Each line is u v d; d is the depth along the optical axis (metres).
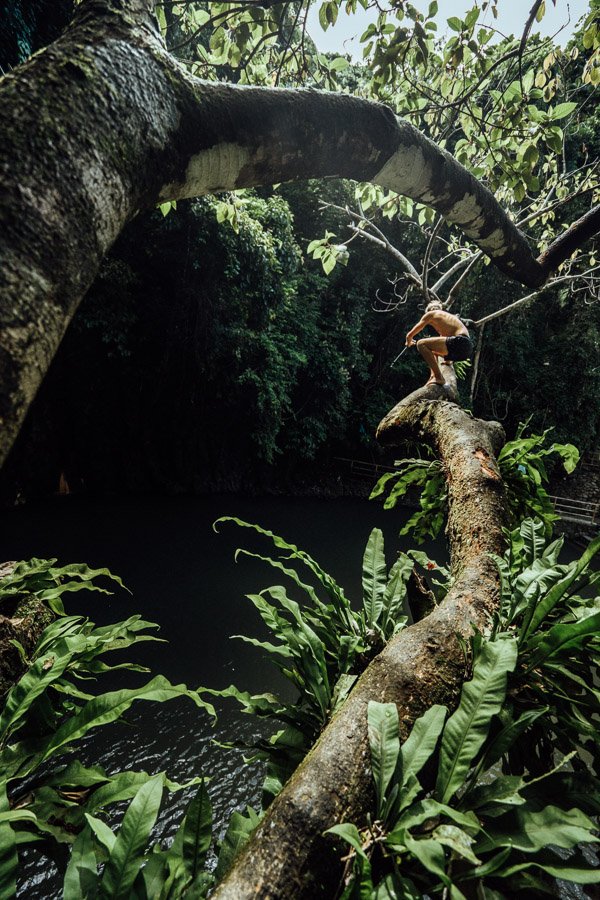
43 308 0.45
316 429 20.08
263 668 7.60
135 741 5.84
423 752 1.08
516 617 1.55
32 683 1.74
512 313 20.91
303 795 0.97
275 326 17.27
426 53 2.06
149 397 15.52
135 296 13.70
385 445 3.37
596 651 1.47
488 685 1.21
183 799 5.04
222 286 14.02
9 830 1.19
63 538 11.64
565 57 3.07
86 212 0.52
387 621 2.05
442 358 3.46
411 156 1.16
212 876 1.07
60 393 14.17
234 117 0.78
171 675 7.14
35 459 14.04
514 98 2.19
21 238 0.45
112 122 0.58
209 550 12.52
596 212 1.85
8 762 1.52
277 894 0.83
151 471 16.98
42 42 7.47
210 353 14.97
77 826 1.39
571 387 22.52
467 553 1.83
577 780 1.22
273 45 2.52
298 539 14.73
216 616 9.00
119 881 1.04
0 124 0.48
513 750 1.55
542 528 2.05
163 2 1.63
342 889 0.88
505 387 23.33
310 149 0.94
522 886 1.04
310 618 2.06
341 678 1.73
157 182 0.72
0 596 2.47
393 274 20.66
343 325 20.11
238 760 5.68
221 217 3.15
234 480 19.28
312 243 3.23
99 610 8.61
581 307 21.72
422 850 0.91
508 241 1.67
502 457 2.68
